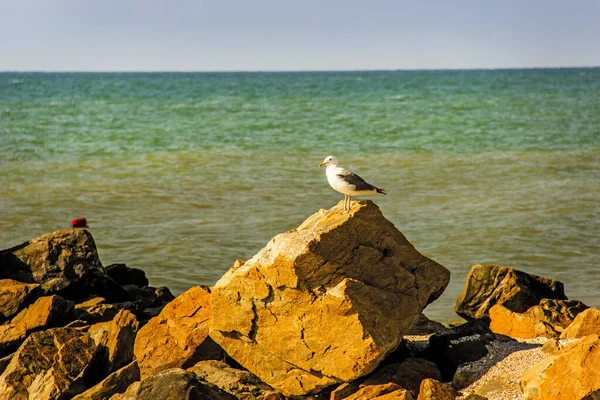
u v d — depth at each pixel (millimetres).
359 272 11508
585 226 24688
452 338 12273
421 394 10617
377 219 11984
